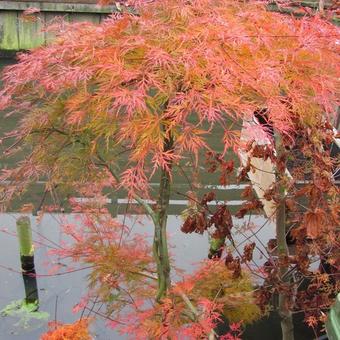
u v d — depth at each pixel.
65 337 4.25
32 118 3.57
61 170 3.86
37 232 6.67
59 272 6.91
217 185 7.66
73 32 3.31
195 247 7.29
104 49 2.99
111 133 3.04
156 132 2.79
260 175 5.45
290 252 4.60
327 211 3.74
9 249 7.33
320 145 3.60
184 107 2.72
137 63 2.96
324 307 4.00
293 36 3.08
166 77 2.83
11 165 7.73
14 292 6.68
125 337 5.53
